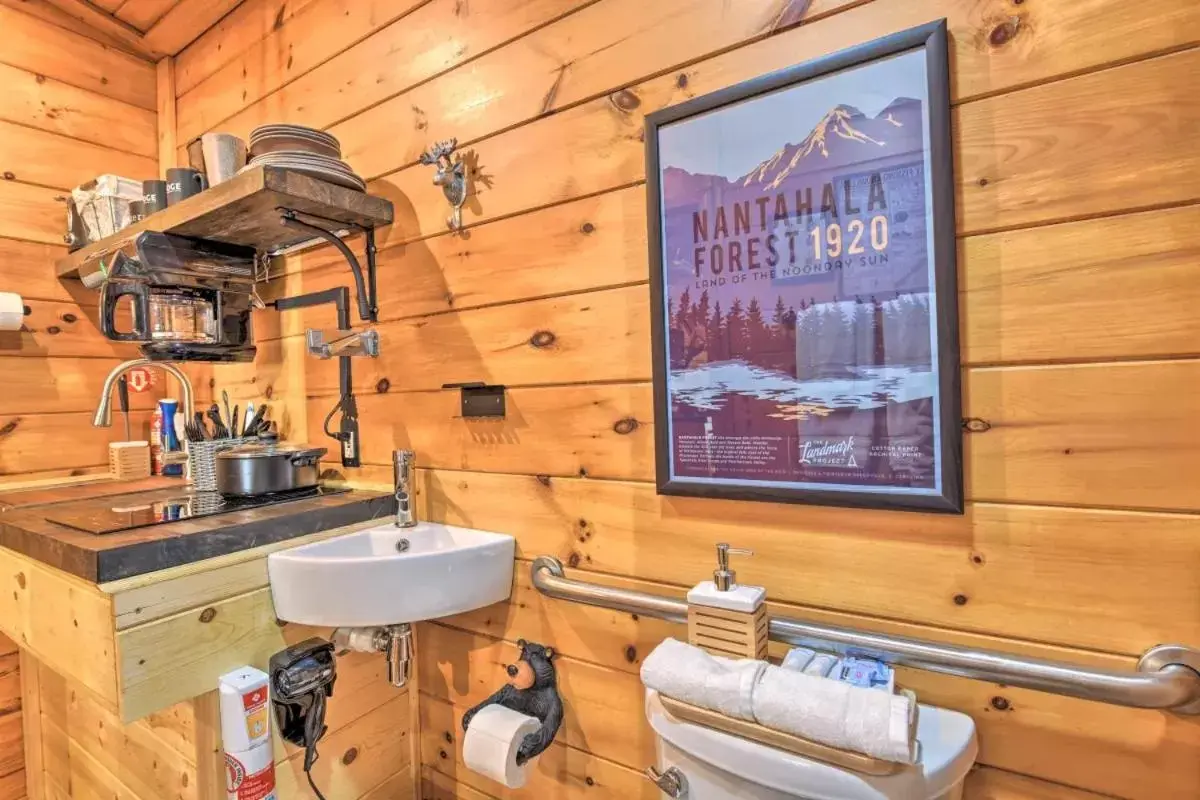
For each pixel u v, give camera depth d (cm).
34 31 165
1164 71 67
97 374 174
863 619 85
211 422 161
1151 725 70
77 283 171
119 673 87
